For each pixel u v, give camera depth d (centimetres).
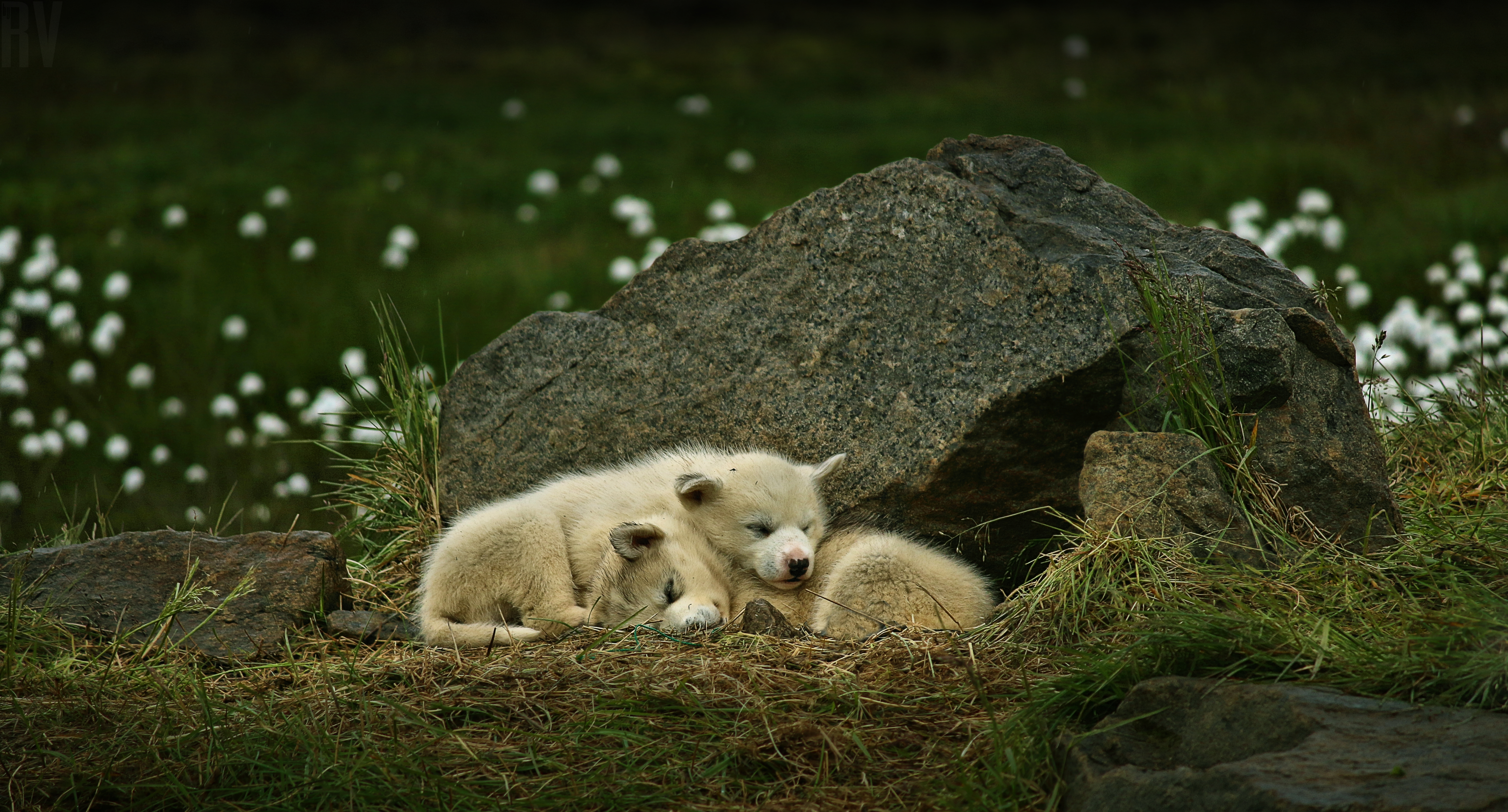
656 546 980
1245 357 921
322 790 696
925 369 1013
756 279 1117
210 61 5134
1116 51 5069
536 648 905
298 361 2075
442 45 5659
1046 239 1022
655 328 1155
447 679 840
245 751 741
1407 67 4162
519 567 980
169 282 2473
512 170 3444
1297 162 3055
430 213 3008
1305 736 602
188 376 2019
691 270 1151
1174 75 4516
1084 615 823
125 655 937
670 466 1085
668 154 3656
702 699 780
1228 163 3112
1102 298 952
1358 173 2967
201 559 1024
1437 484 1063
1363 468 931
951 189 1041
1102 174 3072
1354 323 2003
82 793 707
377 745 740
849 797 680
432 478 1259
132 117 4069
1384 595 825
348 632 984
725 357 1115
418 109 4291
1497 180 2777
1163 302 931
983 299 1003
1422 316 2036
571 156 3647
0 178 3195
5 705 821
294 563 1025
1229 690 656
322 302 2388
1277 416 930
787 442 1072
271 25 5897
